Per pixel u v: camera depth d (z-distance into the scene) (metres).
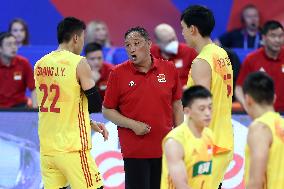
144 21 29.45
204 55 14.98
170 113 16.25
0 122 18.98
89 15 29.36
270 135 12.55
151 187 16.36
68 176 15.59
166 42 21.95
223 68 15.18
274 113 12.76
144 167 16.17
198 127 13.17
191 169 13.20
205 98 12.93
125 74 16.05
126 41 15.84
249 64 20.50
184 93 13.10
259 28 26.75
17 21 25.39
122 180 18.86
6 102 21.50
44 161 15.80
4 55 21.34
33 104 21.47
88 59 21.39
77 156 15.50
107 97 16.19
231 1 29.16
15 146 18.92
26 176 18.89
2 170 18.91
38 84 15.73
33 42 29.23
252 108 12.89
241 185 18.86
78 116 15.51
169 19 29.45
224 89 15.23
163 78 16.12
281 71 20.45
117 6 29.39
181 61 21.91
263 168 12.42
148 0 29.39
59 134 15.50
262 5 28.98
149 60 16.05
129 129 16.12
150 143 16.08
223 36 26.89
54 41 29.33
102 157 18.80
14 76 21.48
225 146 15.27
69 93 15.40
